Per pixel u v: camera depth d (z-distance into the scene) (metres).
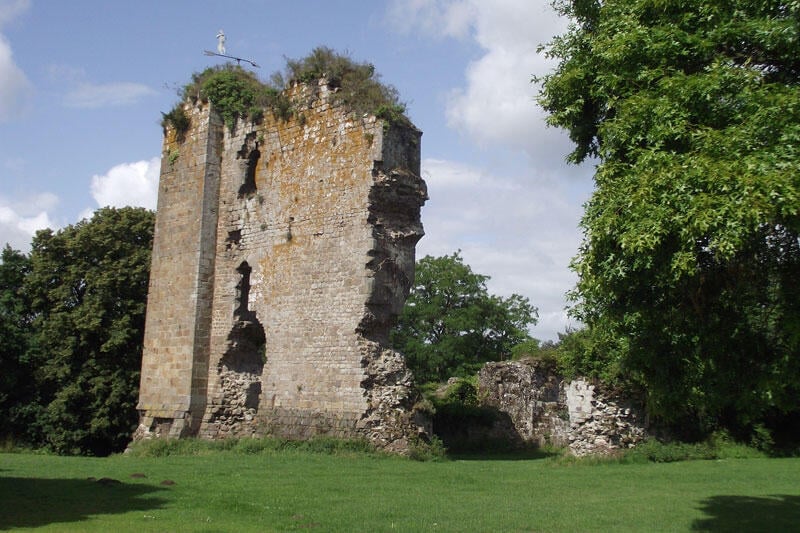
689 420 25.11
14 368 34.84
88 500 12.49
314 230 22.86
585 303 10.68
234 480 15.25
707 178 7.75
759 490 15.40
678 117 8.58
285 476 15.94
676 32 9.10
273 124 24.94
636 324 9.95
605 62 9.98
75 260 35.41
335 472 16.72
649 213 8.19
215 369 25.02
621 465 21.19
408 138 22.48
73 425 33.09
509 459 24.78
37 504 12.02
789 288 8.44
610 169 9.18
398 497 13.16
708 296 9.18
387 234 21.78
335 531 9.96
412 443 20.58
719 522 11.34
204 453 22.17
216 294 25.52
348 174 22.20
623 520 11.33
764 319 8.95
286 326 23.12
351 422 20.80
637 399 23.27
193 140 26.73
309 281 22.72
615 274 8.88
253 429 24.22
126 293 34.62
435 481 15.68
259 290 24.17
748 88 8.26
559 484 15.88
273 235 24.11
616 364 21.89
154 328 26.56
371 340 21.42
